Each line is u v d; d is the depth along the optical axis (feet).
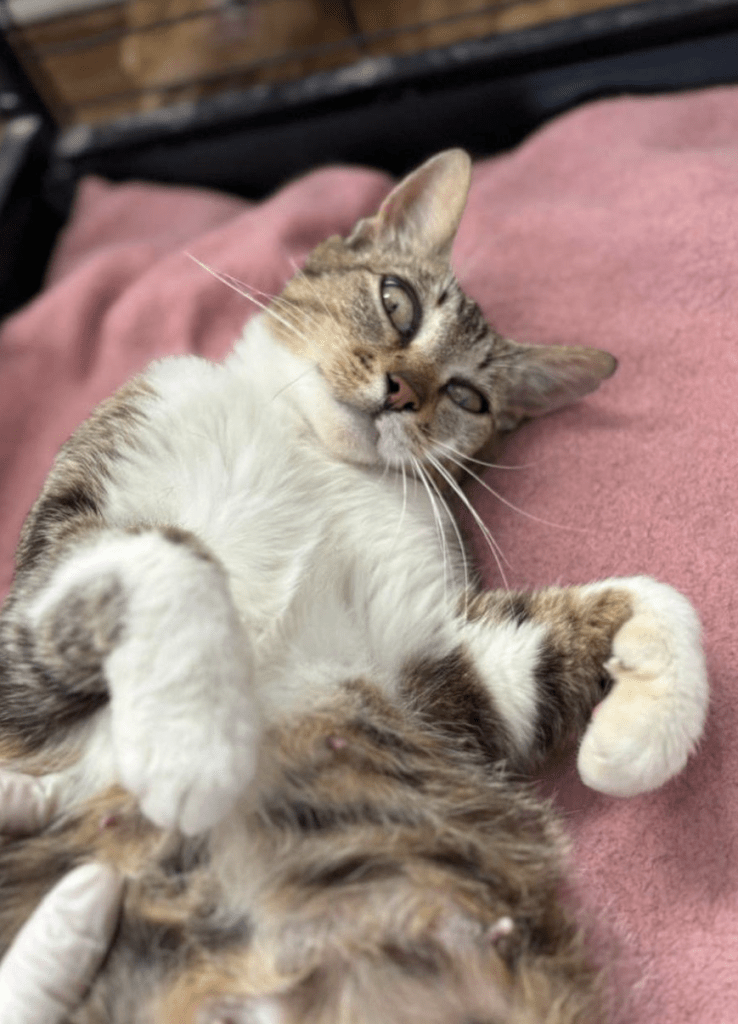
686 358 1.53
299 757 1.04
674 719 1.12
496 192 1.97
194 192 2.41
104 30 2.44
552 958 0.99
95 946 0.98
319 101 2.31
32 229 2.43
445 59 2.22
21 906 1.04
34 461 2.03
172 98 2.52
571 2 2.22
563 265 1.70
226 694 0.96
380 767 1.07
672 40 2.13
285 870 0.97
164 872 0.98
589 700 1.21
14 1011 0.97
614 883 1.18
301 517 1.26
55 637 1.02
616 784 1.12
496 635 1.26
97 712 1.08
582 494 1.48
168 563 1.00
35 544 1.20
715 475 1.41
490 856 1.03
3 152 2.40
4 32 2.35
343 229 2.07
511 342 1.59
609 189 1.80
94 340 2.11
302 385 1.38
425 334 1.47
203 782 0.93
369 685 1.19
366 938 0.92
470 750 1.21
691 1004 1.09
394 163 2.39
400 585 1.28
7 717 1.10
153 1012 0.92
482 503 1.54
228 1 2.38
